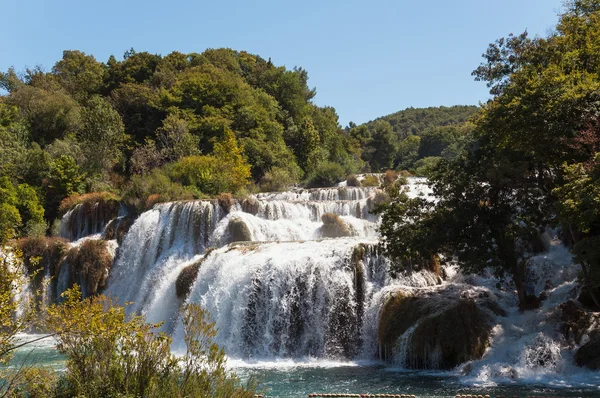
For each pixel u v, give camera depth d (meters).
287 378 18.64
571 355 17.83
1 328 10.83
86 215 43.38
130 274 36.91
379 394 15.89
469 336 19.30
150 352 10.91
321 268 23.97
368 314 22.88
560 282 23.03
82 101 76.44
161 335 11.55
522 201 21.39
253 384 12.93
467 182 21.47
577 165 18.02
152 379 10.38
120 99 72.38
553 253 25.08
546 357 17.94
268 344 23.64
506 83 28.02
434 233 21.08
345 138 101.56
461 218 21.03
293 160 68.38
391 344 20.94
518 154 21.56
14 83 76.25
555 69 21.38
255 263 25.28
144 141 65.38
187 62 87.94
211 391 10.93
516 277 21.31
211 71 77.88
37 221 45.06
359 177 60.97
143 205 41.12
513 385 16.39
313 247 25.89
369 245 24.39
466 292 22.25
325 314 23.34
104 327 10.77
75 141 59.97
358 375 18.84
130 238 38.03
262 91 83.19
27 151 52.88
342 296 23.36
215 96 69.69
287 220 36.25
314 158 73.12
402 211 22.91
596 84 19.38
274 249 26.86
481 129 23.59
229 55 93.44
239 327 24.34
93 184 51.09
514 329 19.70
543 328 19.34
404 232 22.61
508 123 20.75
